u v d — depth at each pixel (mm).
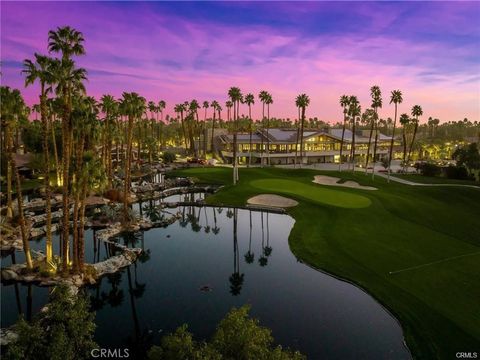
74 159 35125
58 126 77625
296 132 142125
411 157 165250
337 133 154125
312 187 74125
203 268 36688
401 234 43250
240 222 54812
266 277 34062
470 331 23578
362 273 33219
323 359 21922
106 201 64062
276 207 61000
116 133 77688
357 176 90625
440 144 196250
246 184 78938
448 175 93750
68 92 31703
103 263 36344
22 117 38125
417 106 106438
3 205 57094
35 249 41344
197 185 87938
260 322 26141
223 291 31297
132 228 50125
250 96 119875
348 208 54875
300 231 46906
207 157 148750
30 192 68188
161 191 79250
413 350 22469
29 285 32094
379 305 28328
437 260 35344
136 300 30078
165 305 29062
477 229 45812
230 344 14898
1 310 27719
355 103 107000
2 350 22125
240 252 41406
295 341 23781
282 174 95250
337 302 28906
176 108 155750
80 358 18250
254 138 131875
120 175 92312
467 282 30547
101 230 47375
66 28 31000
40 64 33469
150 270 36406
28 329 17062
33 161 74125
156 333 25219
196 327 25688
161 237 47750
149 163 119250
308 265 36844
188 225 53594
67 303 18562
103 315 27969
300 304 28719
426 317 25500
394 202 58031
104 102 71938
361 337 24203
